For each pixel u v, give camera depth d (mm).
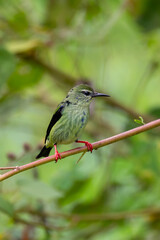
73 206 12195
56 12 13648
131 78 14000
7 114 13578
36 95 14398
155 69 13531
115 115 14219
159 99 14219
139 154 11781
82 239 11578
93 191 12555
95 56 13516
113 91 13891
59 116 9820
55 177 12469
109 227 11680
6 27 12984
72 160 13344
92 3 13609
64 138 9859
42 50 13672
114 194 12320
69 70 14391
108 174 12469
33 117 14203
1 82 11352
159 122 7176
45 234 11328
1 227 10945
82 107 9914
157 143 11781
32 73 13344
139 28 13562
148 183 12297
